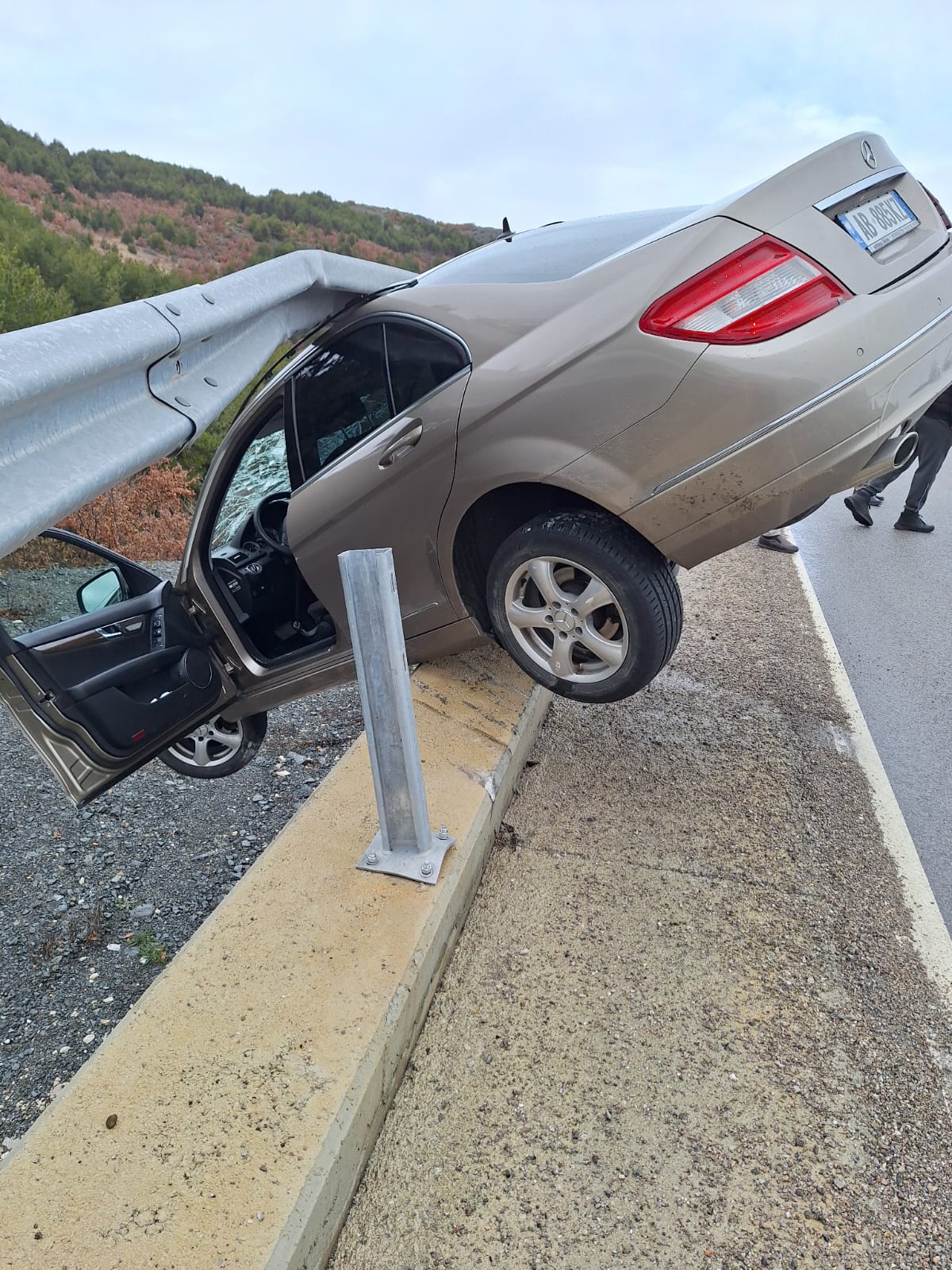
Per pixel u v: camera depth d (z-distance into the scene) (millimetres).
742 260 2035
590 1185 1681
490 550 2773
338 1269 1532
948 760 3273
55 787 3762
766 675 3926
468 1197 1661
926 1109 1816
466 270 2701
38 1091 2223
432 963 2035
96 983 2617
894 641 4453
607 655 2412
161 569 7785
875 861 2611
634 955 2244
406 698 2031
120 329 1681
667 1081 1892
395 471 2596
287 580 3525
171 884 3084
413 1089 1891
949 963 2207
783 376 2006
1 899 3012
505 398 2336
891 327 2094
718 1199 1646
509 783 2818
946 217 2625
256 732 3408
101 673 2744
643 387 2123
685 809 2865
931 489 8180
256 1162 1467
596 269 2312
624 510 2223
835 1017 2045
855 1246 1556
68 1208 1395
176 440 1863
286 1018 1757
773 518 2172
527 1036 2014
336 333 2762
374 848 2236
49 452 1503
